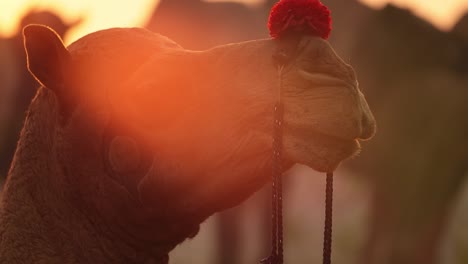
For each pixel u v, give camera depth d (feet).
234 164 14.55
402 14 64.85
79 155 15.58
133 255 15.85
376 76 64.85
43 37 15.62
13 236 15.88
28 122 16.30
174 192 15.02
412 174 65.41
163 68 15.16
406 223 66.03
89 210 15.74
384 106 65.16
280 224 13.91
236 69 14.64
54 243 15.80
